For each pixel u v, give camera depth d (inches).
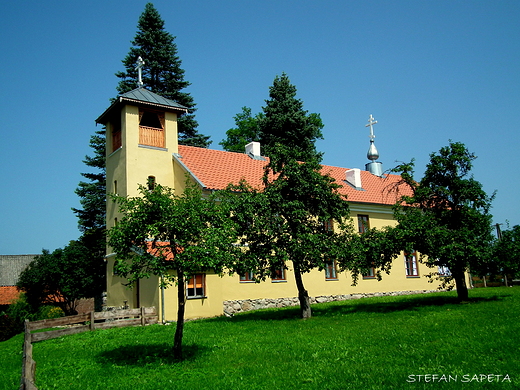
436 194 751.7
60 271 1036.5
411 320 581.0
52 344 577.3
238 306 859.4
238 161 1044.5
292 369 399.2
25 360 378.9
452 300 774.5
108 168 985.5
